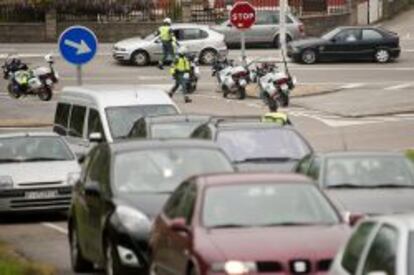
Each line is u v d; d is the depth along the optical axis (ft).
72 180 211.41
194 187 122.93
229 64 434.30
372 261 89.45
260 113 365.20
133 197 138.62
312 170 163.22
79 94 241.76
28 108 399.03
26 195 210.18
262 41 550.36
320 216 118.83
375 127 332.60
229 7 595.88
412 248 84.74
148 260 132.05
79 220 154.30
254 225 116.57
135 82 449.89
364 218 99.55
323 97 402.11
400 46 542.57
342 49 497.46
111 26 596.70
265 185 121.80
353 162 161.68
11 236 195.52
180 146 147.13
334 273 97.14
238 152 181.47
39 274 150.71
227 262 109.19
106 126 225.35
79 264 157.07
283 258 109.60
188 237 115.44
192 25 513.04
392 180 158.40
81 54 217.56
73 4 599.98
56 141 223.10
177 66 401.49
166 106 232.73
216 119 205.16
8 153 219.20
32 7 601.21
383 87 419.33
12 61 439.22
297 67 487.61
